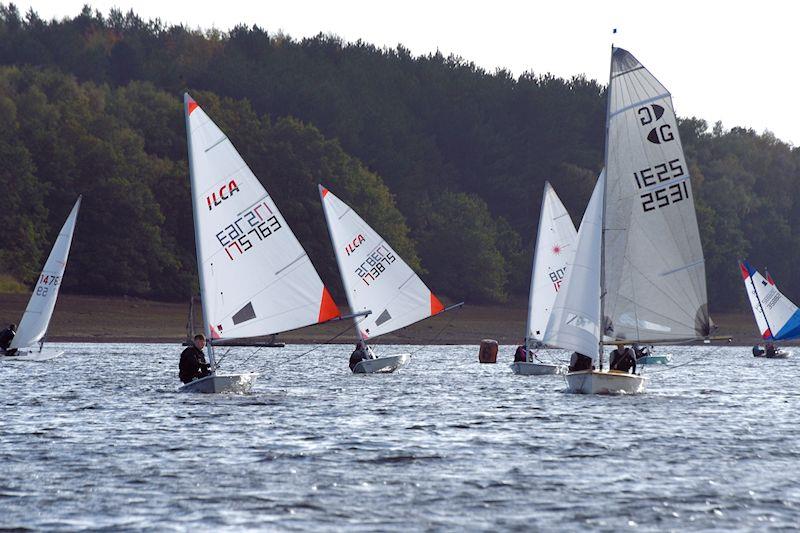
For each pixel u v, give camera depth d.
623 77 127.38
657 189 126.94
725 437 94.44
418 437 92.75
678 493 68.12
